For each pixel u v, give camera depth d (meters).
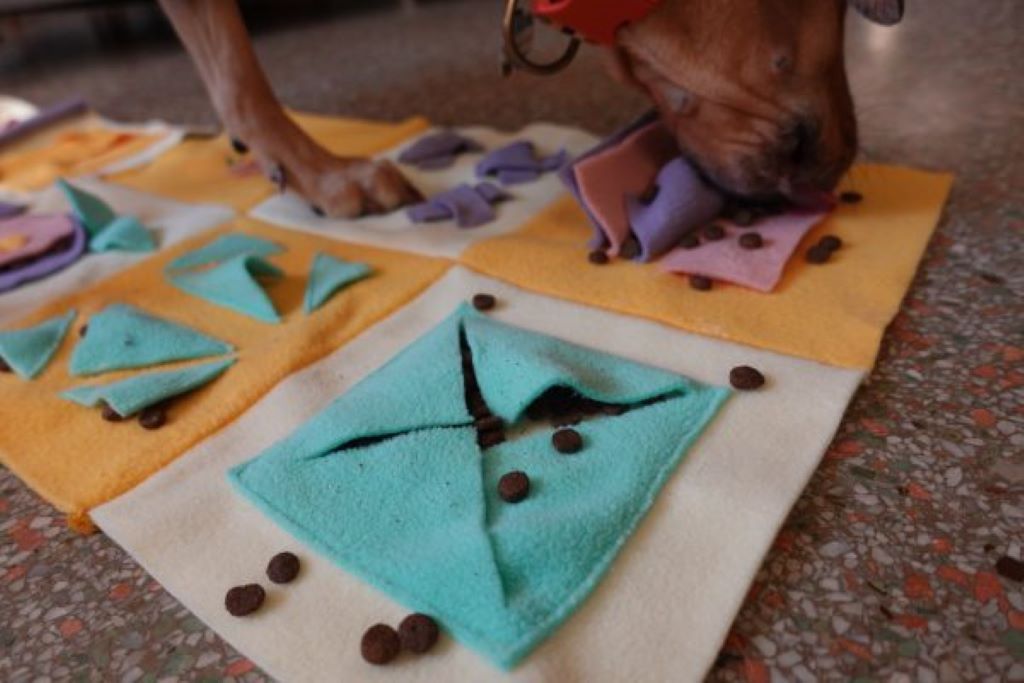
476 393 0.66
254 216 1.07
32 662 0.51
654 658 0.45
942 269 0.81
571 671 0.44
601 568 0.50
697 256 0.82
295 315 0.82
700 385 0.64
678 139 0.85
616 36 0.77
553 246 0.89
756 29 0.72
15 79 2.09
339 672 0.46
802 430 0.60
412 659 0.46
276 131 1.02
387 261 0.90
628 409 0.63
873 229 0.86
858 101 1.29
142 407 0.69
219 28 0.98
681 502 0.54
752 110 0.76
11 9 2.11
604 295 0.79
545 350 0.67
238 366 0.74
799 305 0.74
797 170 0.80
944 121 1.16
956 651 0.45
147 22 2.60
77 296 0.91
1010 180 0.96
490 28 2.04
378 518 0.55
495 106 1.45
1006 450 0.58
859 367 0.65
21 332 0.82
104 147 1.41
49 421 0.70
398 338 0.77
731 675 0.45
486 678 0.44
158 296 0.89
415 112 1.47
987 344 0.69
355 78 1.73
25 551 0.59
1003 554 0.51
